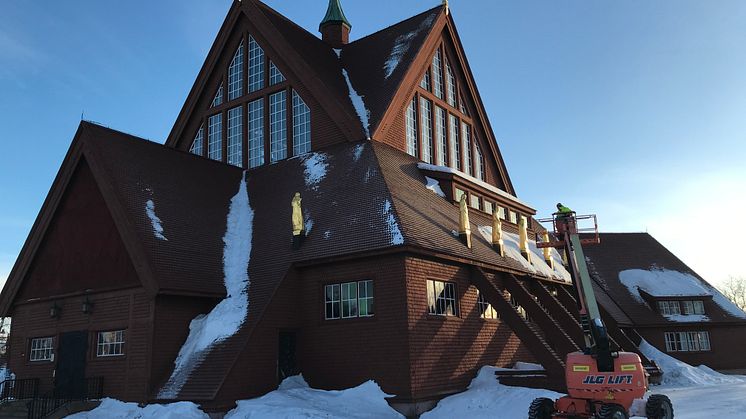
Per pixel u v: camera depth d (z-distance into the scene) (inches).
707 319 1678.2
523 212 1392.7
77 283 895.7
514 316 864.9
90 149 891.4
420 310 781.9
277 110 1160.8
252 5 1221.7
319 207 925.8
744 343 1685.5
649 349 1472.7
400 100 1117.1
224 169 1119.0
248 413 673.0
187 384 729.6
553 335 904.3
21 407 822.5
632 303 1691.7
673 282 1752.0
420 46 1210.0
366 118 1076.5
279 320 804.0
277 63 1175.6
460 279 896.9
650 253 1863.9
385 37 1333.7
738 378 1423.5
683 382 1280.8
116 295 840.3
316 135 1090.7
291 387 790.5
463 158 1322.6
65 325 896.3
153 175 947.3
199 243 896.3
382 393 745.0
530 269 1106.1
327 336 813.9
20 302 967.0
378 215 839.7
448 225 948.6
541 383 814.5
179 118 1286.9
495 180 1470.2
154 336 776.3
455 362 834.8
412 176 1035.9
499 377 852.0
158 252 813.9
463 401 759.7
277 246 897.5
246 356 742.5
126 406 753.6
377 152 986.7
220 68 1273.4
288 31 1244.5
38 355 931.3
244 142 1189.1
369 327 780.0
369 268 797.9
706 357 1654.8
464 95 1386.6
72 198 937.5
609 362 545.3
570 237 612.1
